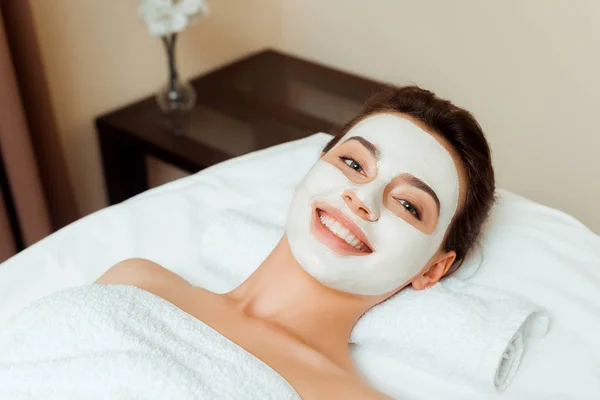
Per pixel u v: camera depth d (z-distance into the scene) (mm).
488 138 1792
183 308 996
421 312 1012
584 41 1541
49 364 853
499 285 1100
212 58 1906
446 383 1027
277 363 923
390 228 968
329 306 1018
